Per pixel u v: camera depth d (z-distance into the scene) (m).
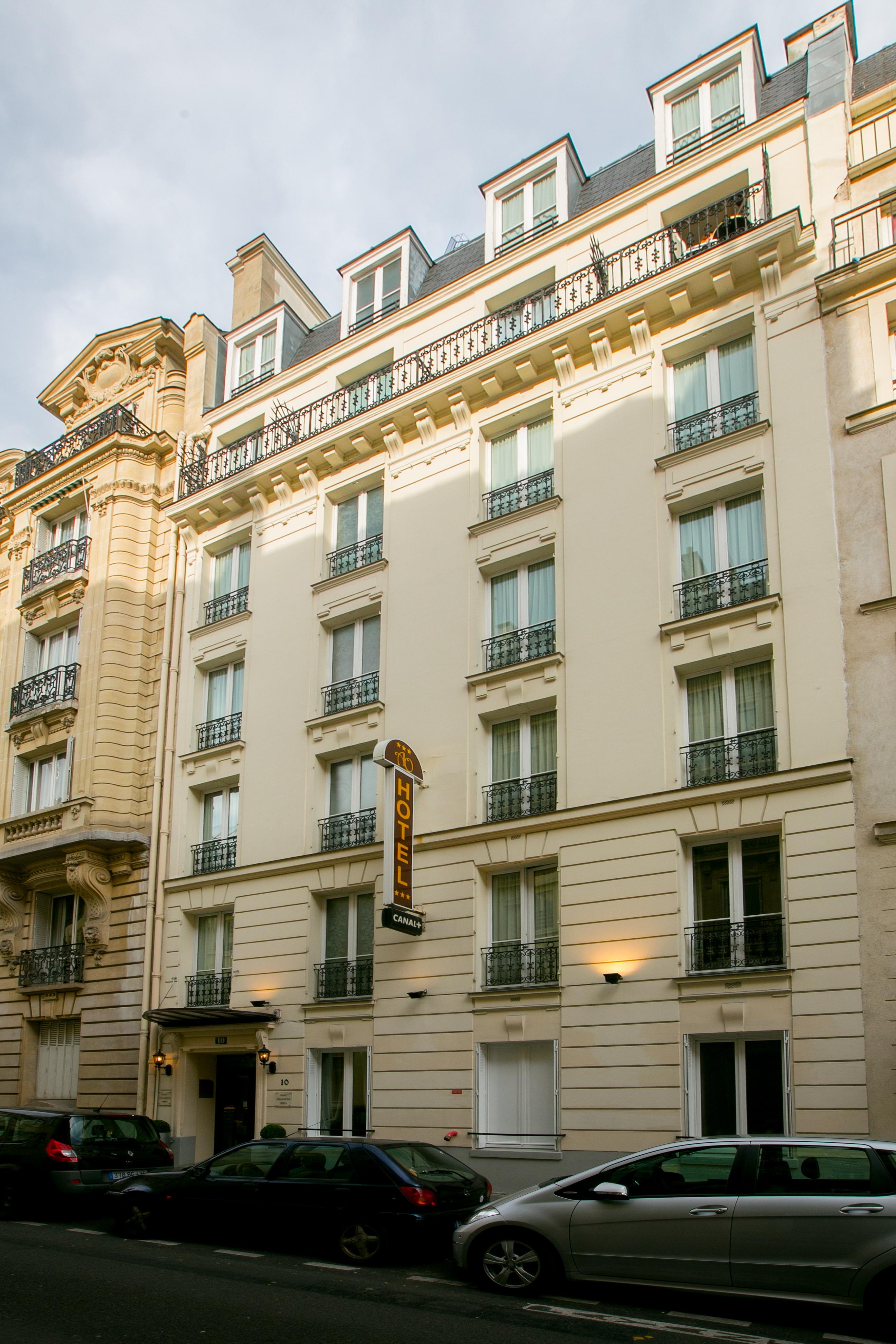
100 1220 14.53
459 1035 16.66
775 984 13.88
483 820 17.70
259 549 23.11
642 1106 14.49
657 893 15.27
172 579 24.58
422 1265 10.83
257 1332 7.93
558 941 16.41
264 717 21.66
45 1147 14.58
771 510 15.95
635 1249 8.89
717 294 17.50
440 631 19.23
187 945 21.67
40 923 25.09
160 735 23.39
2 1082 23.91
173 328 27.64
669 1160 9.20
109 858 23.30
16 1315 8.52
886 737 13.99
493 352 19.55
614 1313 8.56
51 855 23.88
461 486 19.89
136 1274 10.21
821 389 15.97
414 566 20.06
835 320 16.23
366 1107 17.78
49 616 26.41
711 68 19.80
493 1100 16.31
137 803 23.44
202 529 24.64
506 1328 8.05
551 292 19.62
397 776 17.80
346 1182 11.31
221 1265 10.71
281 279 28.05
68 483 27.23
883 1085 12.73
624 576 17.14
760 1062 14.04
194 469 24.88
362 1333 7.89
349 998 18.36
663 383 17.92
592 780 16.45
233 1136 20.56
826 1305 8.12
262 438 23.86
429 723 18.80
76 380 29.44
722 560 16.53
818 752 14.45
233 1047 19.83
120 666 24.27
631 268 18.95
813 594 15.13
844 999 13.30
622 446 17.91
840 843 13.88
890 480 14.94
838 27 18.25
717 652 15.80
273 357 25.59
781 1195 8.54
